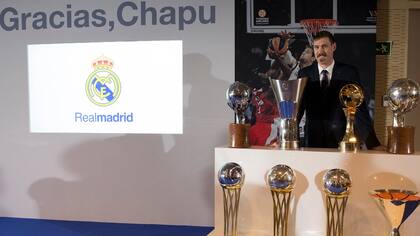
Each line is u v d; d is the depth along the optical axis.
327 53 2.18
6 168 2.55
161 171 2.39
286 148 1.48
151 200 2.41
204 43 2.32
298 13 2.22
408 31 2.28
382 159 1.34
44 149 2.50
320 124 2.03
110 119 2.42
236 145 1.49
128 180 2.43
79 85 2.44
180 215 2.39
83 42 2.43
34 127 2.50
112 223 2.44
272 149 1.45
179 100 2.35
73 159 2.47
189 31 2.33
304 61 2.21
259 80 2.27
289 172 1.30
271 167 1.43
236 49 2.29
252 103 2.28
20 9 2.48
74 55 2.43
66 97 2.46
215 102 2.32
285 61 2.24
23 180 2.53
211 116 2.33
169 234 2.22
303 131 2.05
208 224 2.37
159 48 2.35
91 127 2.44
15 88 2.51
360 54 2.16
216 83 2.32
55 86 2.46
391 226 1.28
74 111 2.46
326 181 1.28
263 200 1.44
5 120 2.53
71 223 2.43
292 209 1.42
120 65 2.39
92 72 2.42
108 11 2.39
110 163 2.44
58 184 2.50
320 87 2.08
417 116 2.36
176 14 2.34
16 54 2.49
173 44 2.34
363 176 1.36
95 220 2.47
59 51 2.45
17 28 2.49
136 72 2.38
